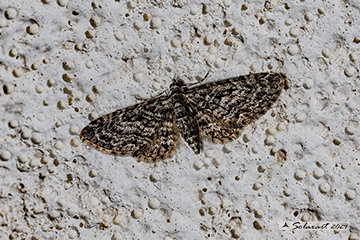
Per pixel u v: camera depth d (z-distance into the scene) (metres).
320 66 0.12
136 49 0.12
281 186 0.12
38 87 0.12
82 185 0.12
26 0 0.12
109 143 0.12
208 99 0.12
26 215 0.12
